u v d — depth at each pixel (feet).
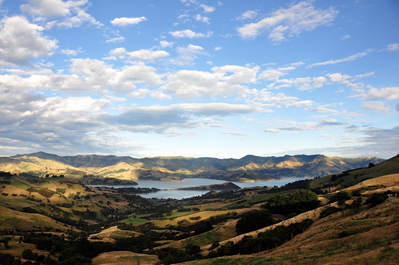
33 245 389.80
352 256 123.03
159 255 315.37
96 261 309.01
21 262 298.56
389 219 183.21
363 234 159.02
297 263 135.13
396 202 242.99
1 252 326.85
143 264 277.03
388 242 127.13
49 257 318.86
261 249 247.50
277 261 150.51
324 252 146.61
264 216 393.09
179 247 375.45
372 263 103.35
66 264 289.12
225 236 394.11
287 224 330.13
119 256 313.94
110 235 537.24
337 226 203.41
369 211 239.09
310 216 336.90
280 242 254.88
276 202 518.78
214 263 177.47
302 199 495.82
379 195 303.89
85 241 368.89
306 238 228.43
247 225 384.47
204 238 393.09
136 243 453.17
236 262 171.32
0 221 631.56
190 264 185.06
